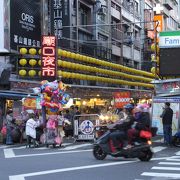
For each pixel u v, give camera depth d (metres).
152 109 22.56
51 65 25.05
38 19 31.36
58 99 20.45
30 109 22.94
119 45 49.31
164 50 23.88
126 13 53.56
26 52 25.80
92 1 42.34
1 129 23.05
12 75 26.70
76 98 32.59
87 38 41.91
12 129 21.97
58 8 34.62
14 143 22.27
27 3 30.05
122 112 23.88
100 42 43.03
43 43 25.11
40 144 20.95
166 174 11.55
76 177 10.95
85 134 22.86
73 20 37.78
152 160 14.82
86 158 15.16
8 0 28.17
